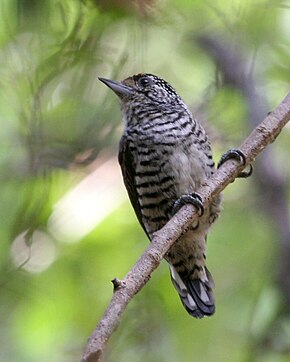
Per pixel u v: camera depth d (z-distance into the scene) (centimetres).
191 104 1296
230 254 1309
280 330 1149
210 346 1252
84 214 1287
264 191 1295
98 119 1147
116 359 1169
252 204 1320
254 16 1163
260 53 1261
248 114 1287
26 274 1220
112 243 1314
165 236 782
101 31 936
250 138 862
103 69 1085
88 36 937
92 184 1286
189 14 1172
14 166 1197
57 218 1256
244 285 1285
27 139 1117
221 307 1274
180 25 1181
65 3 900
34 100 1043
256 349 1159
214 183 843
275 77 1295
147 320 1200
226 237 1316
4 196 1198
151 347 1189
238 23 1170
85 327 1290
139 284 718
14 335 1264
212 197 838
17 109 1105
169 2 1001
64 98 1112
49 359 1268
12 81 1060
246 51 1269
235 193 1338
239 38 1195
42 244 1252
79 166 1168
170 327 1247
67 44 938
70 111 1138
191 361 1245
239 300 1274
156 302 1239
